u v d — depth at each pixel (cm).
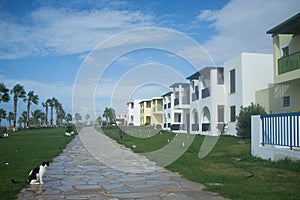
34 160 1096
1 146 1734
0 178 751
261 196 562
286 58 1595
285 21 1462
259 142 1049
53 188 664
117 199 570
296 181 697
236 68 2238
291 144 895
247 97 2147
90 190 645
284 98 1784
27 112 6066
